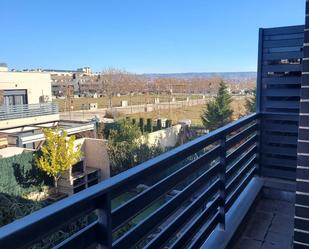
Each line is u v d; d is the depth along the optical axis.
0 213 5.25
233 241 2.03
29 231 0.65
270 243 2.13
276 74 2.89
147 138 13.27
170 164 1.26
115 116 23.81
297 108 2.83
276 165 2.96
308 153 1.56
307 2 1.50
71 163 10.14
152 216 1.21
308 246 1.61
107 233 0.89
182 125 16.72
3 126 14.82
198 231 1.70
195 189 1.62
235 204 2.43
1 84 15.68
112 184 0.90
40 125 16.38
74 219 0.79
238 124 2.28
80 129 13.34
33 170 9.85
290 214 2.57
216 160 1.98
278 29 2.83
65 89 38.00
